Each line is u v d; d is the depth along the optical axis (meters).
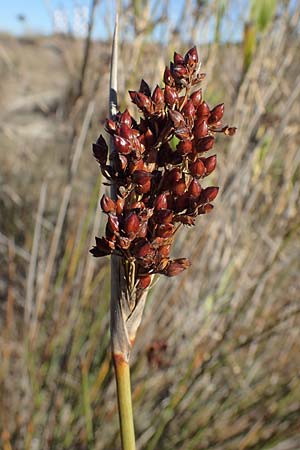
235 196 0.59
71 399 0.59
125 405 0.29
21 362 0.64
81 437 0.57
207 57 0.54
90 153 0.69
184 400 0.60
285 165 0.65
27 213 0.87
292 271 0.68
